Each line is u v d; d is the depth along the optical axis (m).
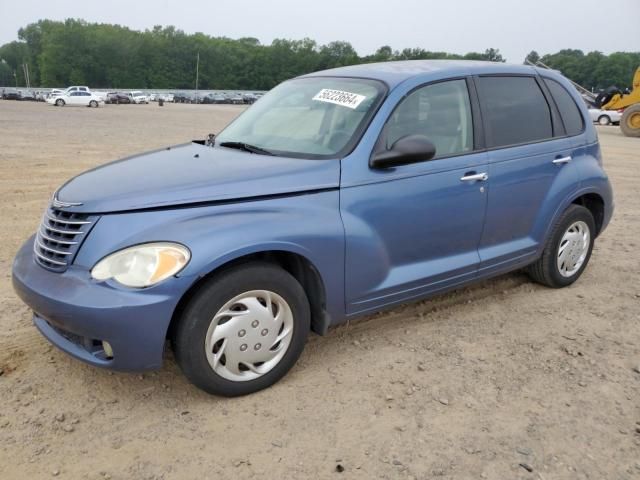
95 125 23.64
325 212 3.51
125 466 2.81
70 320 2.99
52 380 3.50
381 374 3.67
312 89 4.39
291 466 2.83
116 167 3.80
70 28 119.38
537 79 4.89
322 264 3.48
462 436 3.08
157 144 16.12
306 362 3.80
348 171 3.61
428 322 4.44
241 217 3.23
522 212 4.60
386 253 3.81
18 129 20.05
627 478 2.81
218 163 3.65
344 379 3.60
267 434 3.06
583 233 5.20
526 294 5.06
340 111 3.96
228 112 43.06
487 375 3.69
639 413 3.33
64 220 3.21
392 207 3.76
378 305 3.88
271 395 3.41
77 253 3.12
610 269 5.79
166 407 3.28
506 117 4.52
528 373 3.73
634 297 5.05
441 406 3.34
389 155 3.61
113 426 3.10
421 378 3.63
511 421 3.22
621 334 4.32
